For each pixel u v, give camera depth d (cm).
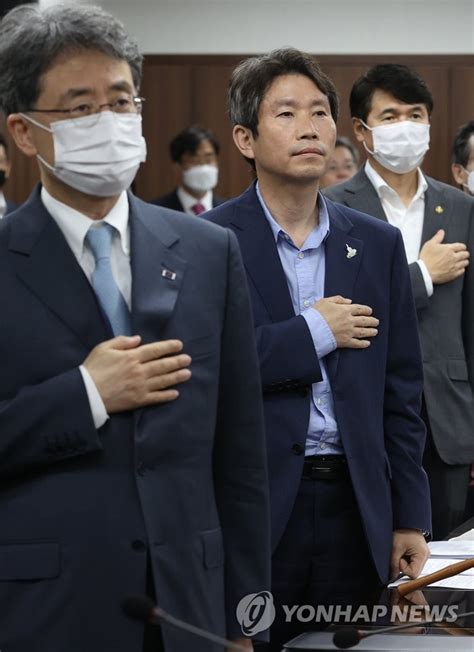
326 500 359
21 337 266
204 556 272
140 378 264
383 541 353
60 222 278
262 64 371
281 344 354
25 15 275
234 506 285
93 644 261
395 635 293
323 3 1038
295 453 355
